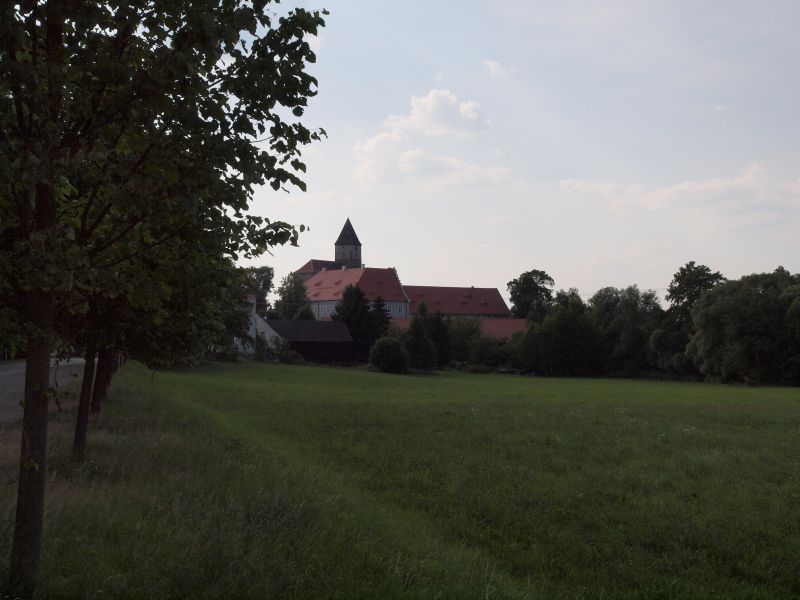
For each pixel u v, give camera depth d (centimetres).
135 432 1716
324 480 1340
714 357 9500
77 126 586
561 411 3731
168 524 791
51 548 656
